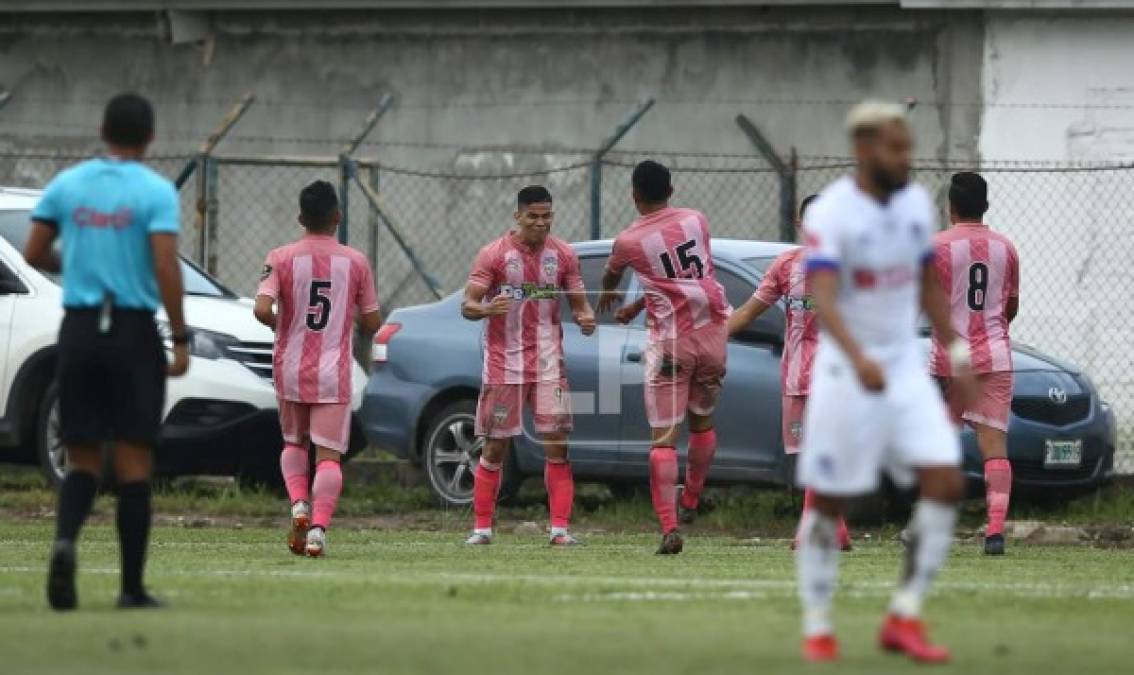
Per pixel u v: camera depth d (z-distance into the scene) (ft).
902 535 179.42
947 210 244.83
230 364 210.79
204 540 182.29
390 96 256.11
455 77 268.62
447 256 269.03
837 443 91.20
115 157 112.47
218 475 225.35
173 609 111.55
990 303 172.65
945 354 172.14
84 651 93.09
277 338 162.61
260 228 278.87
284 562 153.89
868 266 91.66
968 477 193.26
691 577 138.62
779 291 172.14
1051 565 159.22
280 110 277.03
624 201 259.80
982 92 243.60
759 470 196.13
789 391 173.17
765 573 143.02
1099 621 109.81
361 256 163.22
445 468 213.87
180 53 281.74
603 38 261.24
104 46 285.02
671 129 258.16
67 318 110.93
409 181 270.87
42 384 214.69
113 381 110.93
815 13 250.98
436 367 213.25
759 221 253.24
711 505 214.48
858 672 87.15
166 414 208.85
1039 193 241.14
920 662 90.38
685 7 256.32
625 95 260.42
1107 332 239.50
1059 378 200.54
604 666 88.74
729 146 255.50
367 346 252.42
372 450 244.22
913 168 239.50
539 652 93.20
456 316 215.31
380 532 195.83
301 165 255.09
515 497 218.18
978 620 109.60
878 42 248.32
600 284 204.85
